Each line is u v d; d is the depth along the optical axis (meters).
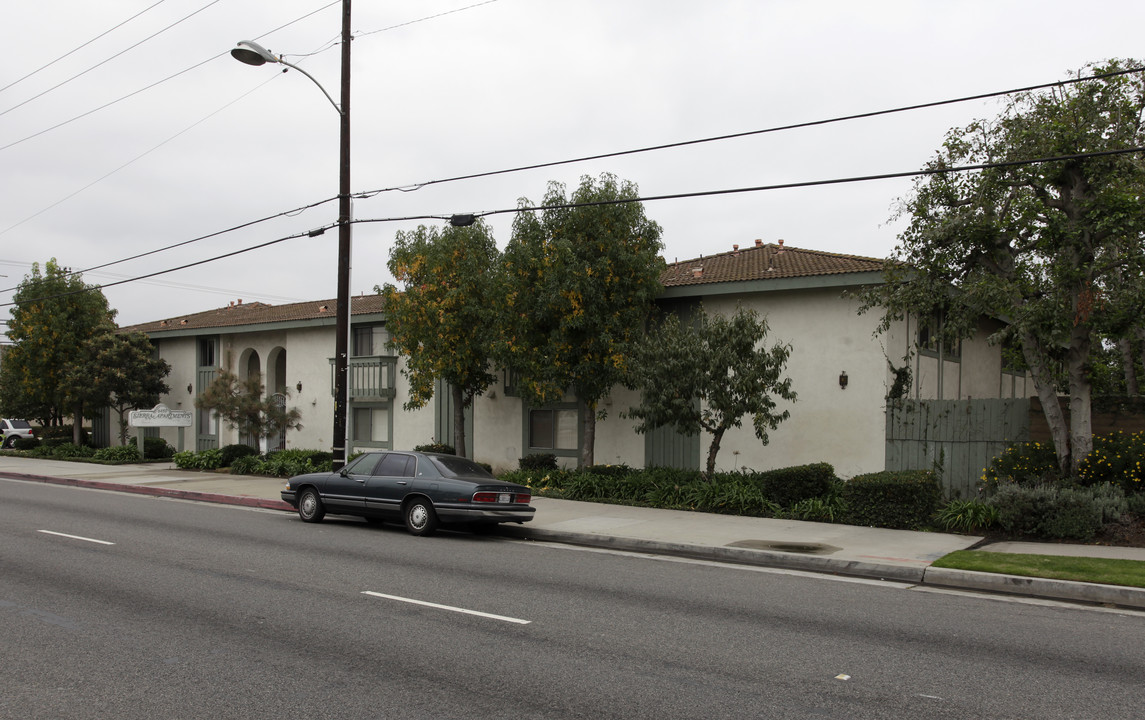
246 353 33.00
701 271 20.88
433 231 22.14
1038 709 5.49
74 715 5.12
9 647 6.61
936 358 20.33
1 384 40.41
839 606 8.77
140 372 33.38
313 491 15.19
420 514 13.67
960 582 10.10
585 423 21.50
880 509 14.27
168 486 21.61
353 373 28.05
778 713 5.34
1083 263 13.59
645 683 5.93
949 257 14.45
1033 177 13.73
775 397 19.09
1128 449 13.64
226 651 6.56
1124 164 12.99
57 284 34.38
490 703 5.45
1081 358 14.05
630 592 9.28
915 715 5.35
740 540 12.77
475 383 22.73
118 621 7.48
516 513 13.74
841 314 18.31
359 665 6.24
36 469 27.19
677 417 17.17
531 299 19.00
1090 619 8.35
